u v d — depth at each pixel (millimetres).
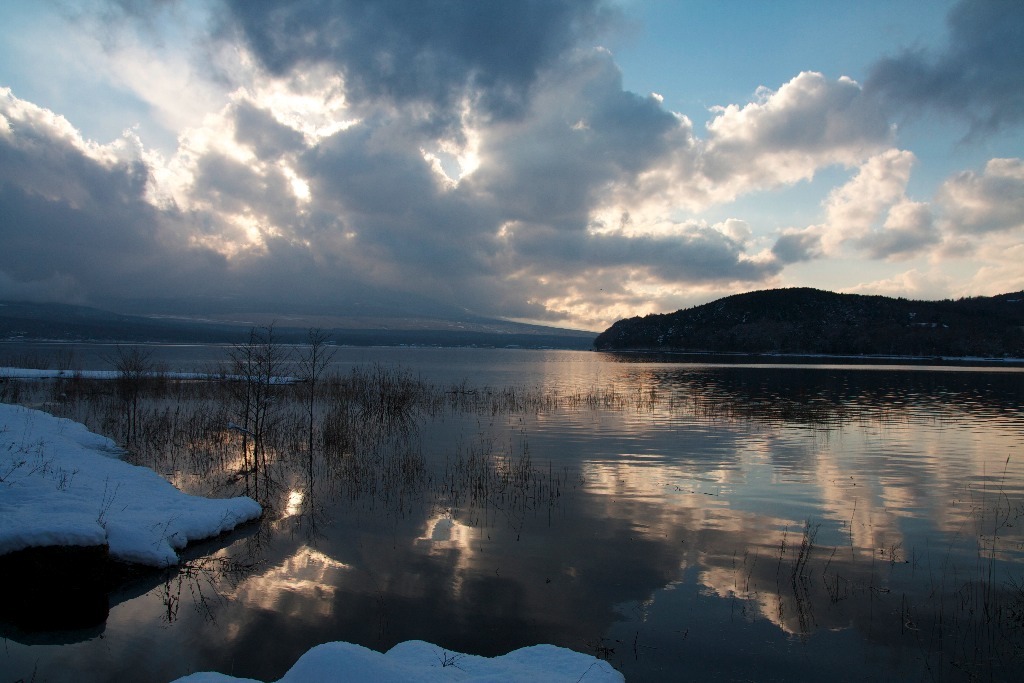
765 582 8797
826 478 15383
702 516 12000
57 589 7801
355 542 10328
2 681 6145
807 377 61969
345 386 33000
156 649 6828
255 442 17688
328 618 7578
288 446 18984
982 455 18688
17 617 7566
